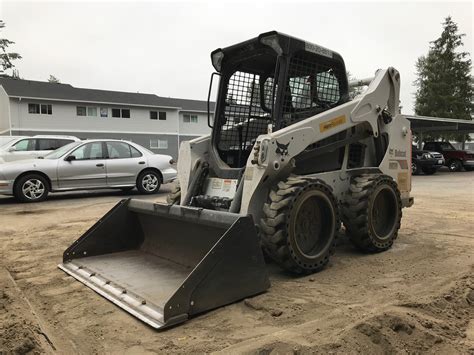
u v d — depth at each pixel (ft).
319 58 15.43
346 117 15.21
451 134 126.31
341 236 19.16
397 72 17.71
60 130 103.30
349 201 15.75
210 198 14.80
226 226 11.42
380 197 16.62
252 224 11.34
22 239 19.63
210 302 10.50
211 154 16.07
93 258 14.83
